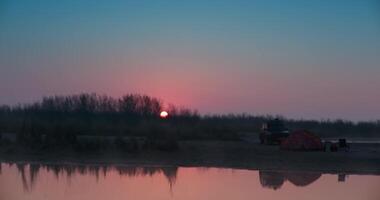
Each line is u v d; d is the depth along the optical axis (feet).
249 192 92.99
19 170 122.72
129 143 151.53
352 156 138.00
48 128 166.61
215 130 197.57
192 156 141.38
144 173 119.03
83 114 235.20
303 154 141.79
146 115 239.50
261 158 136.67
